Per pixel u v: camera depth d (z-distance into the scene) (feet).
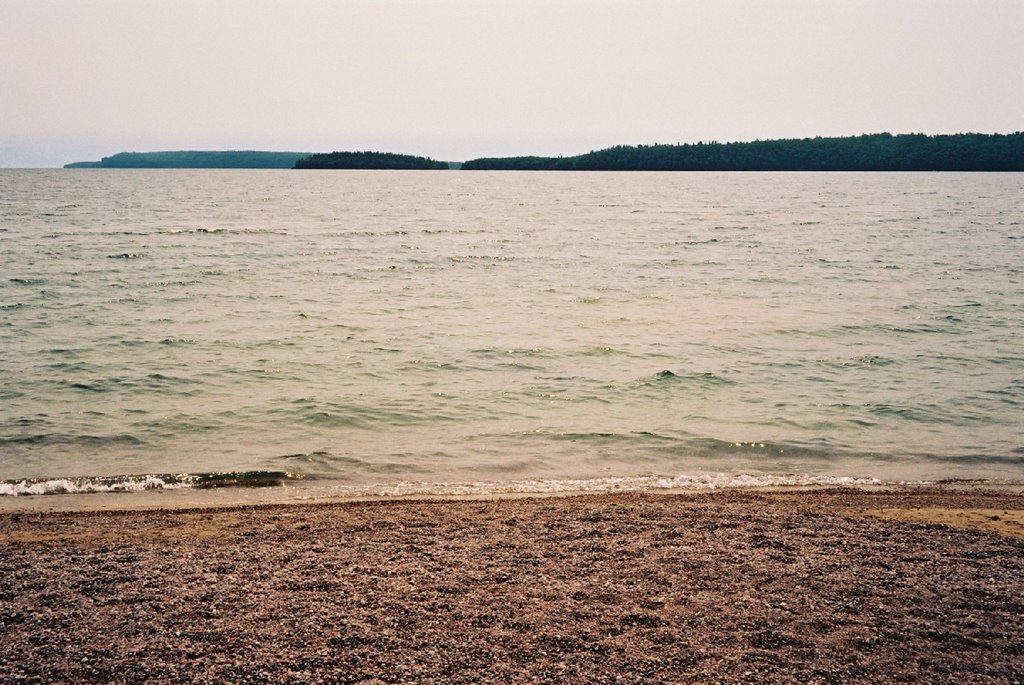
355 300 101.45
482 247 177.17
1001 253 160.76
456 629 22.24
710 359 69.10
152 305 94.43
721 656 20.94
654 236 209.05
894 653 21.25
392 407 53.88
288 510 34.53
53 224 218.38
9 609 23.32
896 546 29.43
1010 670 20.53
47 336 75.10
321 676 19.70
